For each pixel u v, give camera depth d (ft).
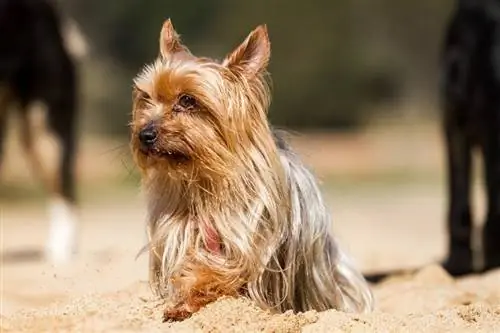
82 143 152.35
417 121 192.95
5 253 63.52
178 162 31.01
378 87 198.29
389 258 56.34
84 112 171.63
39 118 59.16
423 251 63.05
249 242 30.40
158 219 31.65
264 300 30.78
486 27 47.42
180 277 30.27
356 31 197.47
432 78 200.64
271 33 189.78
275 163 30.78
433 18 199.82
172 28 32.50
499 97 47.03
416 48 200.13
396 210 109.40
